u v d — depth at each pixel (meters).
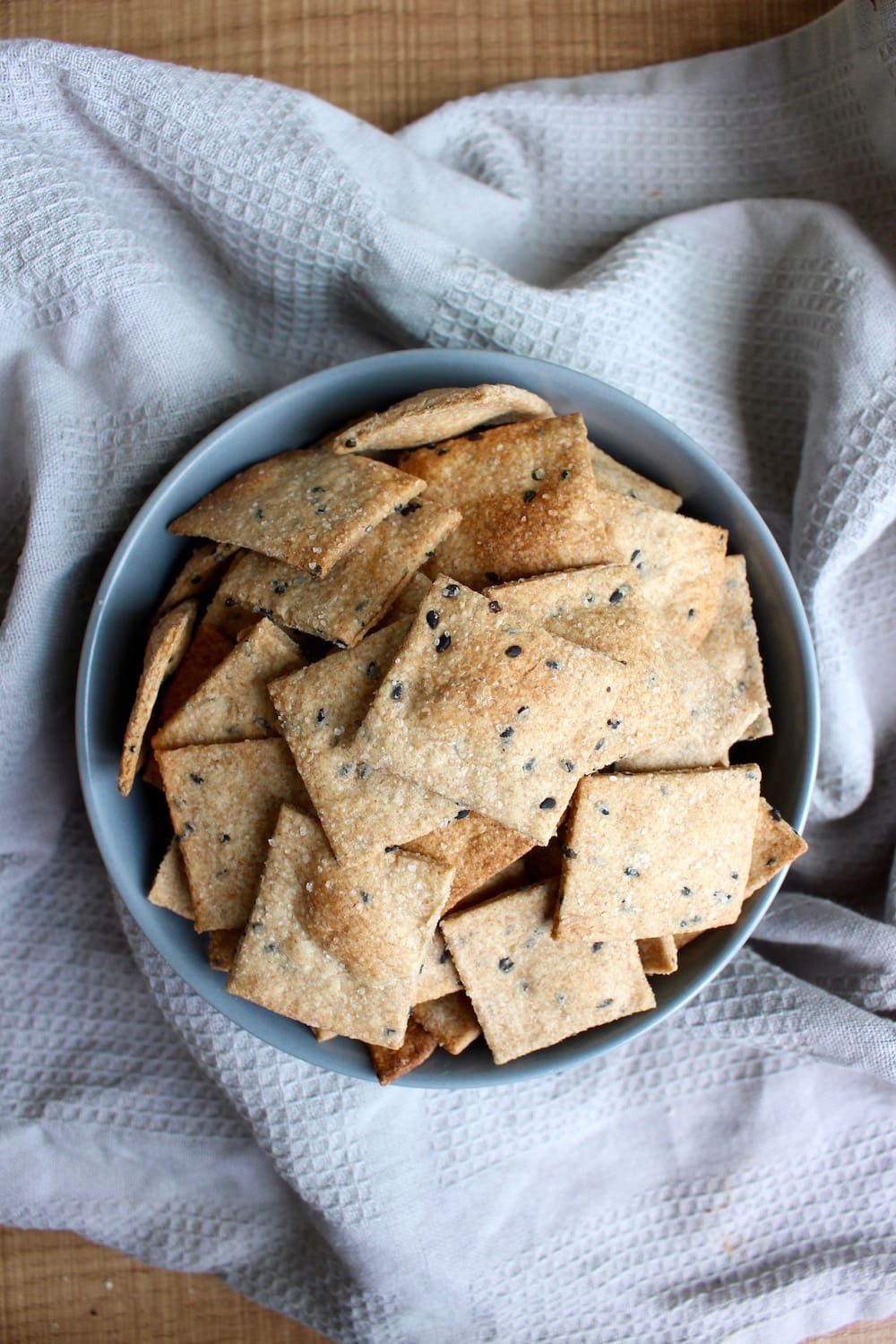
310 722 0.45
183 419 0.50
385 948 0.45
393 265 0.50
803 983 0.53
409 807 0.45
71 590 0.51
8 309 0.50
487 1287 0.54
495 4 0.54
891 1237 0.54
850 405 0.50
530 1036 0.47
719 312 0.52
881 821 0.55
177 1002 0.52
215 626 0.48
